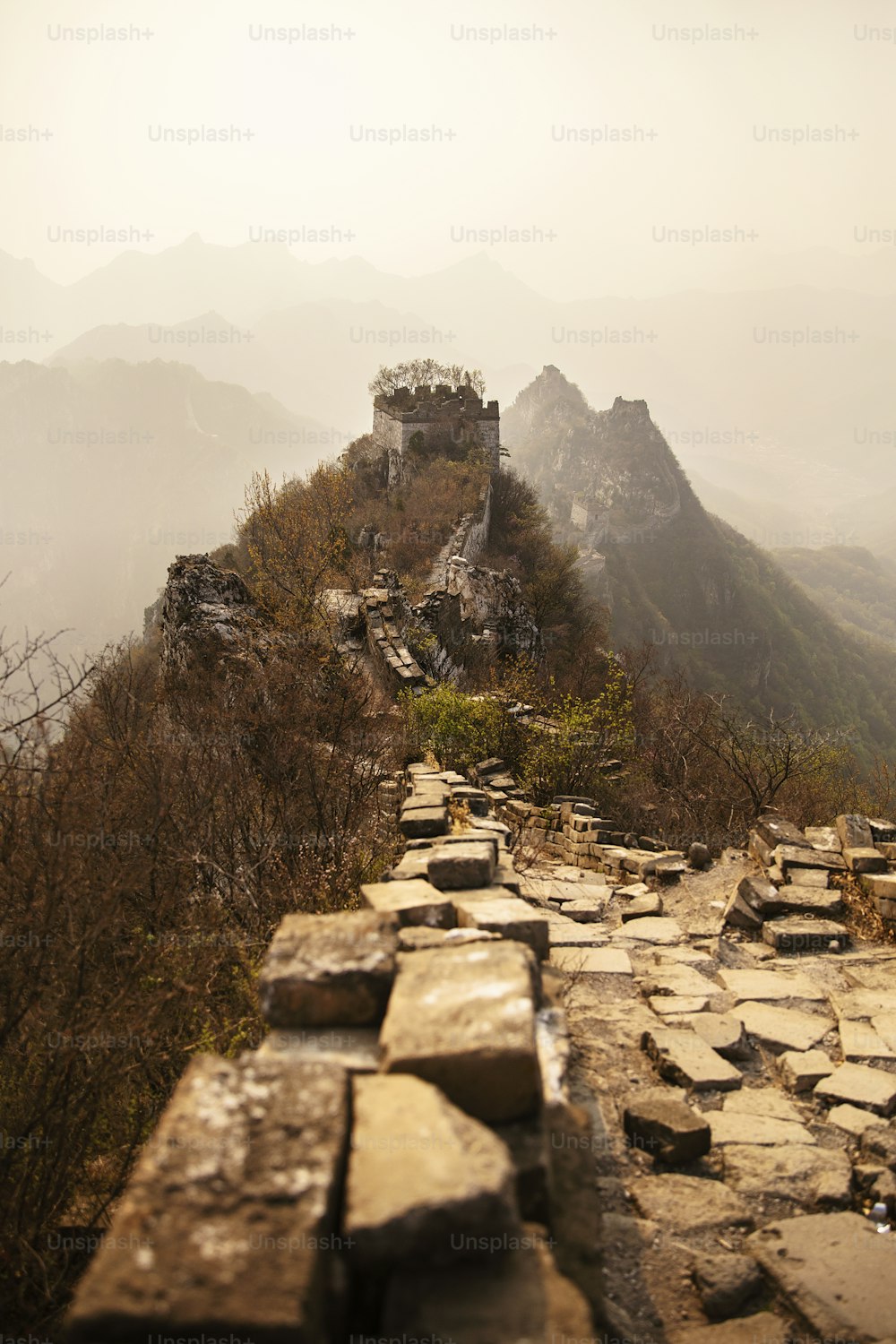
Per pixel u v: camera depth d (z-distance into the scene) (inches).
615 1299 114.4
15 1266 181.5
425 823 282.2
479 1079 98.8
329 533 1051.3
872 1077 166.9
